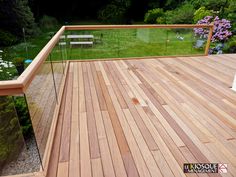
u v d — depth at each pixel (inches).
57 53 113.0
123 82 129.3
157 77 137.9
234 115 94.7
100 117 91.7
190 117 92.6
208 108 100.2
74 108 98.7
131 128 84.4
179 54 192.4
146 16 564.1
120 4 639.1
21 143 59.6
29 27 459.2
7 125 54.8
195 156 70.5
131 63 167.6
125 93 114.5
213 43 265.9
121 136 79.7
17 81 48.6
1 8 403.2
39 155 61.6
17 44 410.0
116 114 94.0
